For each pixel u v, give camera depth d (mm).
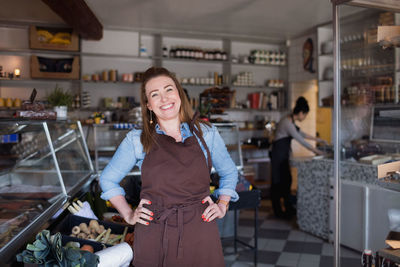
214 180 3221
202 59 6414
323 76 5789
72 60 5750
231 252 3625
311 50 6180
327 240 3896
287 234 4160
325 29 5816
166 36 6434
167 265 1430
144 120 1553
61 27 5621
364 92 2775
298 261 3383
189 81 6320
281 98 6926
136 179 3047
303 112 4715
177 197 1453
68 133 2850
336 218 2270
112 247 1685
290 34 6422
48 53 5777
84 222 2197
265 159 6508
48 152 2299
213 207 1486
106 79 5895
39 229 1696
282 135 4801
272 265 3307
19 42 5691
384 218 2664
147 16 5297
